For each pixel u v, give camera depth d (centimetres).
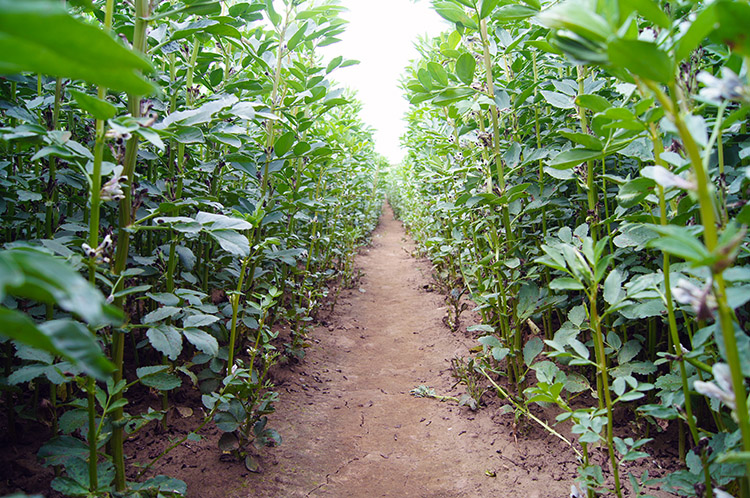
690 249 73
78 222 196
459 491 194
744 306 158
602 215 246
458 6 229
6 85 202
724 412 151
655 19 77
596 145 146
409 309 479
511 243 247
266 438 203
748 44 69
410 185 775
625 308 169
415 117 443
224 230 156
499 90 244
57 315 179
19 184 187
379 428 252
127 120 111
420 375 319
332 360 347
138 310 246
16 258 49
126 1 165
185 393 247
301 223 443
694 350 119
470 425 245
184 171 261
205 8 159
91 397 125
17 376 121
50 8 41
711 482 119
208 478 190
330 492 194
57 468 170
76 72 55
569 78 239
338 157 502
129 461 193
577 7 75
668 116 78
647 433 202
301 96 261
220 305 272
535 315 248
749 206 92
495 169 295
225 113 169
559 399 148
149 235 245
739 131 164
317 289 436
